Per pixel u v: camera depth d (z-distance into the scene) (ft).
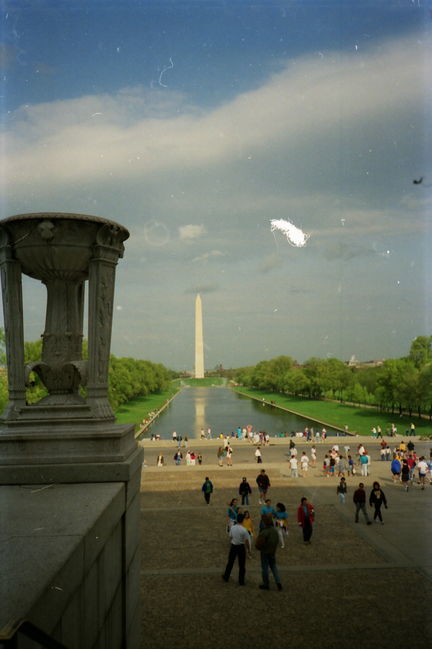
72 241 19.25
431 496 58.39
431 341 156.66
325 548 38.91
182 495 62.59
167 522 48.49
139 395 296.10
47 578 9.11
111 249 19.86
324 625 24.57
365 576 31.91
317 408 233.76
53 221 18.93
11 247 19.62
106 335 20.15
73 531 11.91
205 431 174.81
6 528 12.25
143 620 26.12
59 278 20.42
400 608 26.21
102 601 13.78
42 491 16.39
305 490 65.00
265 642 22.93
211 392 449.48
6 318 19.92
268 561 30.63
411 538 39.63
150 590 30.68
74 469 17.54
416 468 69.36
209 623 25.57
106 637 14.33
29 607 7.96
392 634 22.90
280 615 26.30
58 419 19.08
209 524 47.55
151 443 129.90
